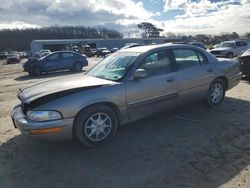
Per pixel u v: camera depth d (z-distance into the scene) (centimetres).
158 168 351
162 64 487
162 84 473
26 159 396
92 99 402
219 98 596
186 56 528
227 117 529
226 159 366
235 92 743
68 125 388
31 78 1459
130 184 320
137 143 429
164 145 417
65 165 372
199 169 344
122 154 395
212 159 367
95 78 471
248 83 882
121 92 429
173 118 532
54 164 377
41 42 7094
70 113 388
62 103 385
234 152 385
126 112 441
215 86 582
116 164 368
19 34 10481
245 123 495
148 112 468
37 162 386
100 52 5028
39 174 354
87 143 411
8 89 1066
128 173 344
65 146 430
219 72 575
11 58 3828
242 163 354
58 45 7294
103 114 421
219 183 313
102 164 370
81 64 1773
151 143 426
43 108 381
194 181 319
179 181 320
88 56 5031
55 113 381
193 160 367
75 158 390
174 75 494
